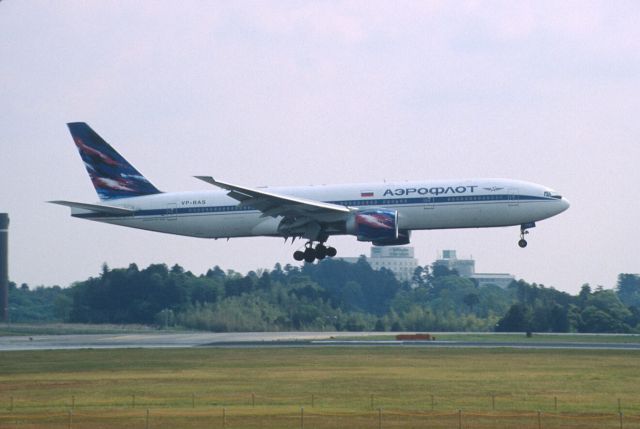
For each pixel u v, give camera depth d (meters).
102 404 147.12
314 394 156.12
